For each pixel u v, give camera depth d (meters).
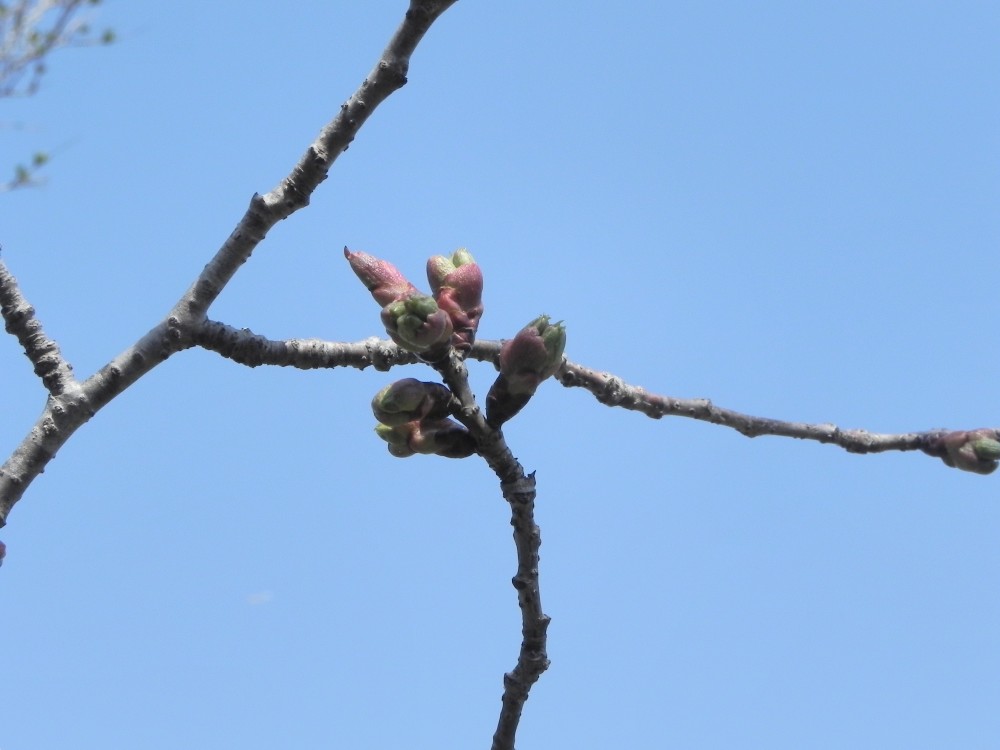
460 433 0.69
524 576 0.70
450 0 0.68
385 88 0.69
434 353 0.69
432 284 0.70
